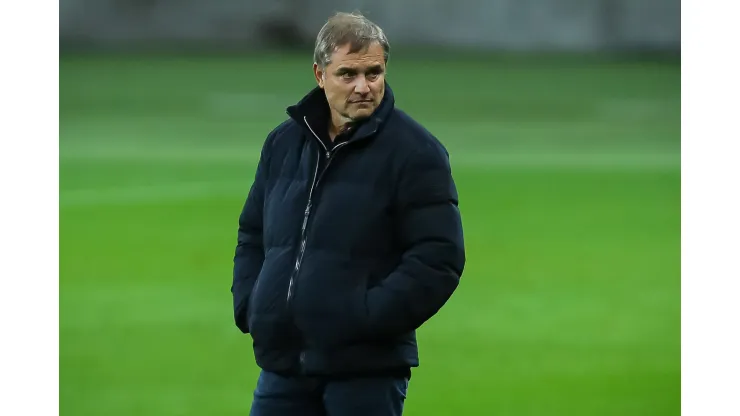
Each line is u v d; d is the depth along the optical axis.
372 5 114.31
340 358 11.41
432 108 76.62
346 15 11.46
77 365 23.73
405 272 11.22
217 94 81.00
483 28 114.00
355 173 11.45
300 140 11.97
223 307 29.38
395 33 114.31
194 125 68.00
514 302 30.20
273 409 11.80
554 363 24.23
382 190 11.41
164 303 29.70
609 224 42.16
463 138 65.12
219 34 113.56
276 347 11.64
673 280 33.25
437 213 11.33
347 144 11.45
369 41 11.23
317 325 11.36
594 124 71.06
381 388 11.52
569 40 112.62
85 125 67.44
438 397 21.52
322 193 11.53
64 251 36.12
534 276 33.50
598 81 90.94
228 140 63.00
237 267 12.36
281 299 11.49
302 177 11.75
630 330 27.20
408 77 91.62
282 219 11.70
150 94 80.25
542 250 37.31
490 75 93.69
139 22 112.19
